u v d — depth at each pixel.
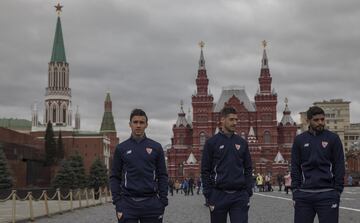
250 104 161.25
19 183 83.25
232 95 159.75
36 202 48.28
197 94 157.12
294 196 9.68
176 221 23.34
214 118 157.62
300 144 9.70
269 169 151.50
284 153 156.12
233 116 10.21
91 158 169.62
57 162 109.19
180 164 159.12
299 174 9.73
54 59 197.62
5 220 24.45
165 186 9.20
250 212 27.95
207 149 10.23
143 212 8.98
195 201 46.25
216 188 10.10
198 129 155.75
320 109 9.64
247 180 10.20
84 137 170.75
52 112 195.25
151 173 9.10
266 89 157.25
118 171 9.29
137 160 9.06
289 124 158.12
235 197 10.02
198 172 151.75
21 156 85.44
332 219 9.37
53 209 34.41
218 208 10.04
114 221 24.70
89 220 25.48
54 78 196.38
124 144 9.29
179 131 161.25
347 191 60.78
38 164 99.69
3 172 59.69
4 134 84.56
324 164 9.48
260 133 155.00
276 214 26.39
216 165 10.12
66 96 196.62
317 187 9.41
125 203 9.02
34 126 193.25
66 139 170.50
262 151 153.88
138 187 8.98
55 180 85.00
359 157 124.25
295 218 9.70
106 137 177.62
